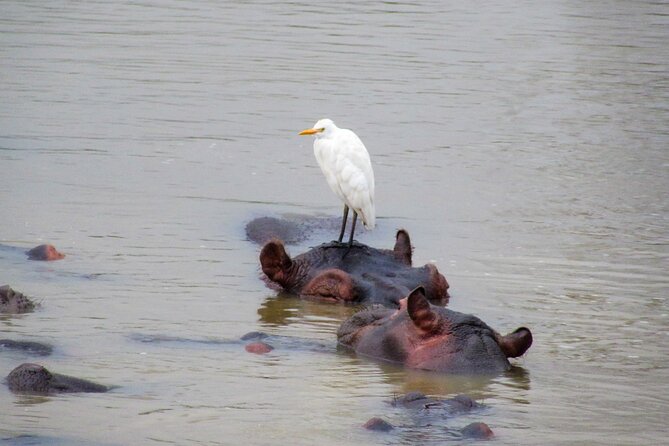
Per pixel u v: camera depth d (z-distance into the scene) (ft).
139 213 64.18
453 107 94.17
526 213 67.72
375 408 36.94
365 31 125.08
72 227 60.49
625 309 50.65
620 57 115.65
